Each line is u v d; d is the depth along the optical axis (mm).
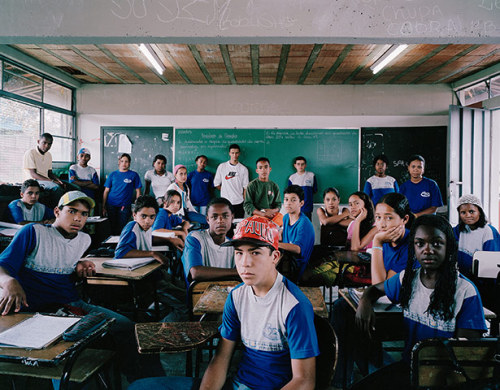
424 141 5926
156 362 1787
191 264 1958
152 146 6133
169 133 6109
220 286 1808
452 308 1247
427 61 4750
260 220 1065
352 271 2627
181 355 2275
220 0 2666
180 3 2664
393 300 1480
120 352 1702
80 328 1265
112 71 5336
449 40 2713
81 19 2689
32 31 2697
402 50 4270
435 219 1271
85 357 1408
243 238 1028
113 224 5590
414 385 1094
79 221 1825
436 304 1273
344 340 1823
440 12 2656
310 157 6047
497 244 2336
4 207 3766
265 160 4883
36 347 1141
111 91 6074
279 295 1071
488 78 5129
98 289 2348
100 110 6086
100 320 1353
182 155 6113
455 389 1109
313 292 1690
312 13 2664
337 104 5988
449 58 4625
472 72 5258
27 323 1319
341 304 1906
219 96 6047
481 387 1051
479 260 2012
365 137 6000
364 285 2543
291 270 2557
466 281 1263
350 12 2662
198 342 1187
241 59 4684
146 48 4102
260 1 2660
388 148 5984
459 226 2453
